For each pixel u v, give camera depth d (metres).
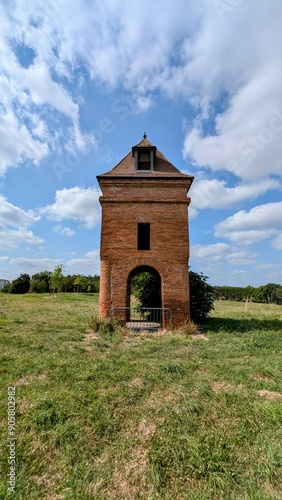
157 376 6.30
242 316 19.30
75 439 4.14
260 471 3.53
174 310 12.98
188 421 4.54
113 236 13.63
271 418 4.55
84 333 11.87
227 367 7.02
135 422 4.56
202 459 3.67
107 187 14.04
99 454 3.91
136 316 20.34
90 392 5.49
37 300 33.94
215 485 3.32
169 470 3.56
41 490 3.27
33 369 6.75
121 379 6.20
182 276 13.27
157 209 13.89
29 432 4.26
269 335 11.47
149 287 17.73
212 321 15.70
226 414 4.78
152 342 9.98
